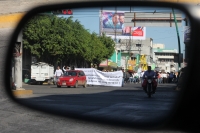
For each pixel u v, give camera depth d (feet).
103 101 35.60
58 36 115.44
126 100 30.22
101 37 157.69
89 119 15.76
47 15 16.88
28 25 18.35
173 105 10.78
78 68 107.34
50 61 120.88
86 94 48.75
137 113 16.62
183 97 9.73
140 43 66.85
